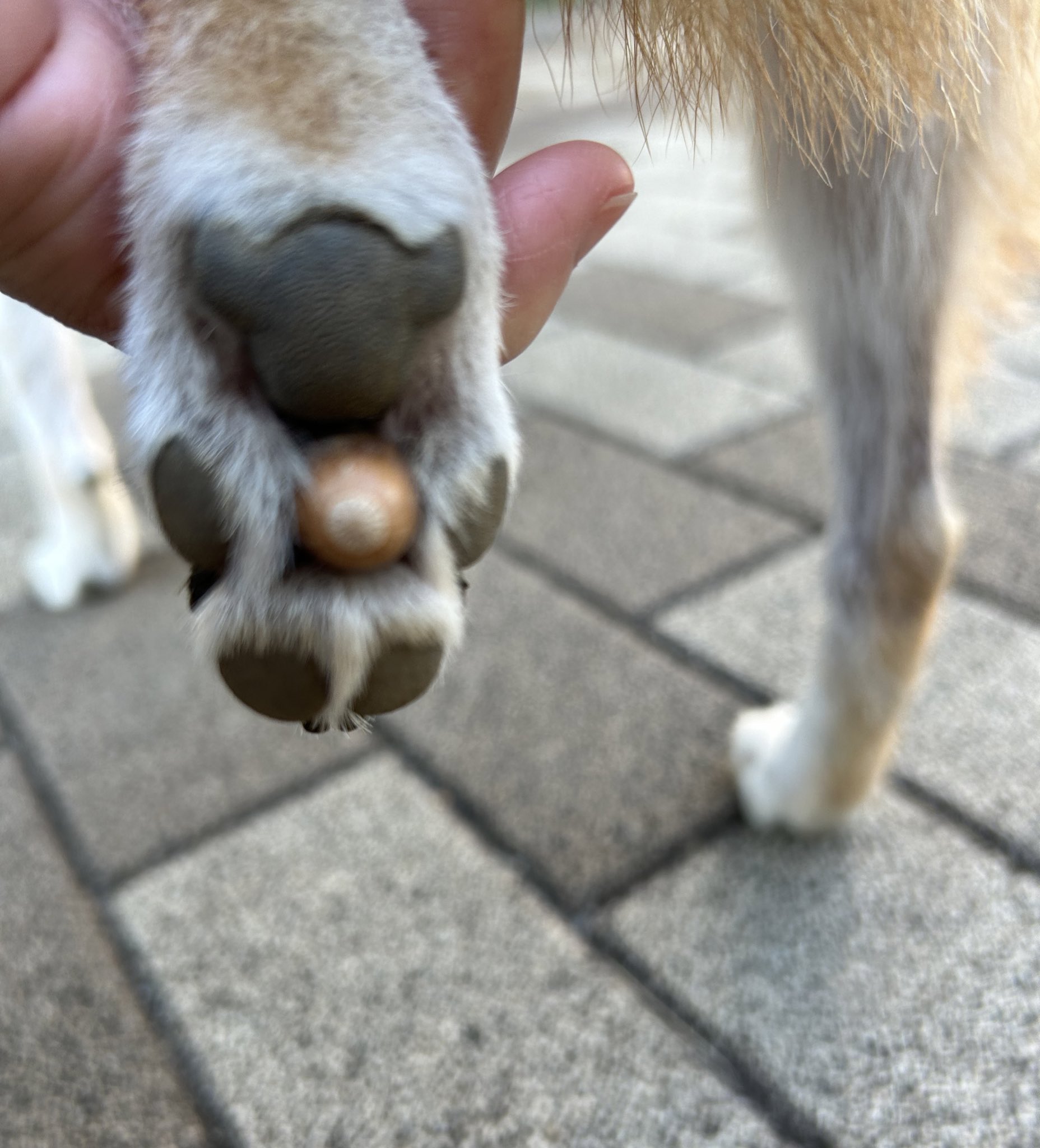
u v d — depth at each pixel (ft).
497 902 0.89
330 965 0.84
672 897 0.88
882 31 0.49
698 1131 0.72
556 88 0.69
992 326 0.84
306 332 0.41
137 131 0.45
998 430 1.58
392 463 0.44
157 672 1.24
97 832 0.99
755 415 1.73
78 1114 0.75
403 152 0.44
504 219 0.53
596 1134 0.72
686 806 0.97
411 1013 0.80
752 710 1.04
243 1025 0.80
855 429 0.78
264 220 0.41
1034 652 1.11
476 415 0.46
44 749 1.12
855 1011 0.77
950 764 0.98
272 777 1.05
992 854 0.89
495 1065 0.76
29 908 0.91
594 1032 0.78
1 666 1.27
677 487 1.53
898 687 0.82
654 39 0.51
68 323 0.51
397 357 0.42
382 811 1.00
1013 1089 0.72
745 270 2.43
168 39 0.45
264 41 0.45
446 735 1.08
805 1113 0.72
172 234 0.43
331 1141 0.72
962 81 0.54
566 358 2.03
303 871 0.93
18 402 1.29
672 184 3.20
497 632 1.24
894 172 0.67
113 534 1.37
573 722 1.09
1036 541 1.30
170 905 0.91
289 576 0.44
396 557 0.45
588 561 1.37
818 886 0.88
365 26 0.46
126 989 0.84
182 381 0.43
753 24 0.50
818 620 1.20
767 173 0.68
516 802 0.99
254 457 0.43
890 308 0.73
